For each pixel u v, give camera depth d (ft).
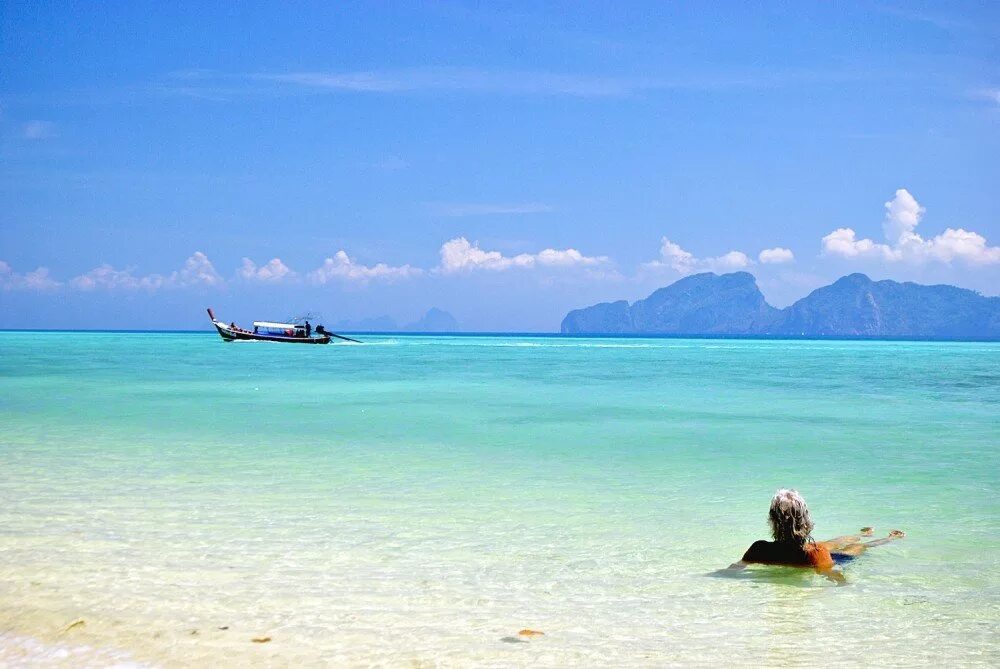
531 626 21.01
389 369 160.97
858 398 95.76
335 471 44.45
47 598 22.84
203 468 45.09
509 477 42.86
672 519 33.27
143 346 315.99
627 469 45.65
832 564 26.58
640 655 19.12
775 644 19.88
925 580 25.18
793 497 26.30
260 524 31.94
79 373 137.39
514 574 25.53
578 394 99.91
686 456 50.57
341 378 129.29
